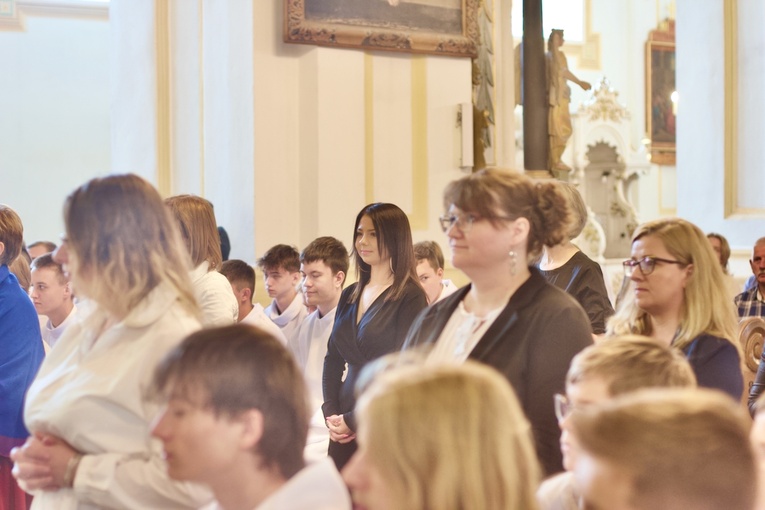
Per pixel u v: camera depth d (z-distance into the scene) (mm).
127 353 2363
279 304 5301
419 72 7910
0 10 10383
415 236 7840
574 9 15211
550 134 9570
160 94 7914
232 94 7414
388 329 3916
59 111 10641
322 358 4598
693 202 9664
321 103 7406
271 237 7312
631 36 15516
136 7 8008
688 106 9695
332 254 4656
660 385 1983
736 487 1144
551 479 2068
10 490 3947
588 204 13758
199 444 1812
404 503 1283
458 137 8086
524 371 2543
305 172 7434
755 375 4105
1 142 10414
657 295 3004
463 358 2604
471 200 2605
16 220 4074
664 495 1147
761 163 9133
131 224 2357
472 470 1283
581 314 2615
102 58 10797
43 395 2459
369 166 7668
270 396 1825
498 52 8648
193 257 3623
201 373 1813
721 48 9359
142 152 7977
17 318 3988
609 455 1196
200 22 7723
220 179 7562
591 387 2010
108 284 2332
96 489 2301
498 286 2668
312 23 7289
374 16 7559
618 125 13758
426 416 1303
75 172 10703
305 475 1813
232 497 1856
